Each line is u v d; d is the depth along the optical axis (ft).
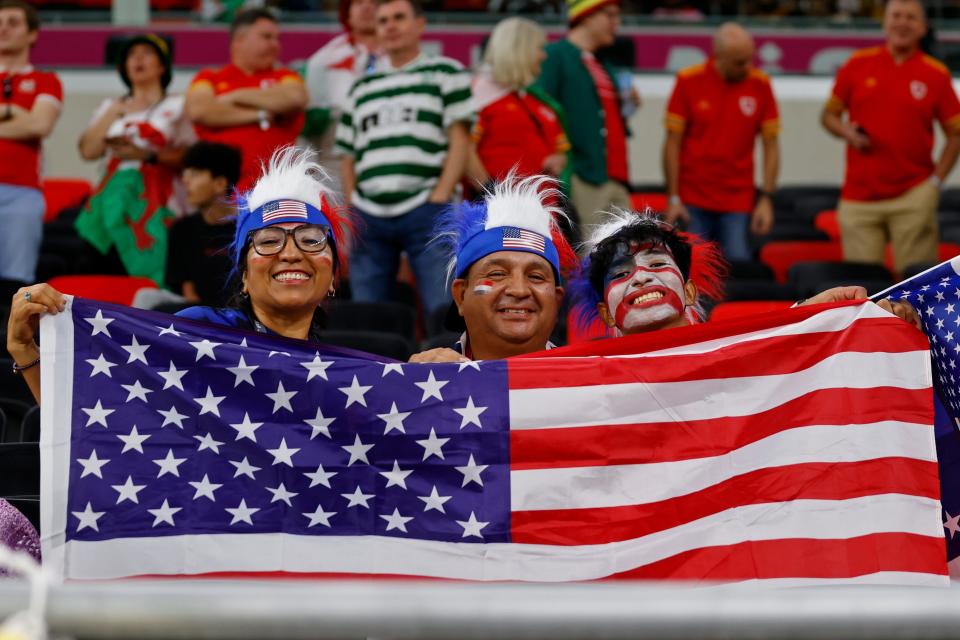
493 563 41.63
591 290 51.01
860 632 19.71
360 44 97.04
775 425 43.45
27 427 55.42
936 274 45.65
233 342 43.37
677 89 103.65
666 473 42.75
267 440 42.24
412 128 82.79
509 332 48.14
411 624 19.52
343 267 51.57
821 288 87.66
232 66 91.35
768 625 19.67
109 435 41.78
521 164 88.12
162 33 154.51
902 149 100.48
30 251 90.27
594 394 43.19
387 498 42.14
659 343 44.52
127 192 93.66
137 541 41.09
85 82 155.53
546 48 95.40
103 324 42.63
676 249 50.88
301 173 48.55
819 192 150.10
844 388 43.80
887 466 43.09
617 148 96.17
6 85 89.97
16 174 89.66
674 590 20.08
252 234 47.34
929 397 43.75
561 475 42.47
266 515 41.68
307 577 41.27
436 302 82.69
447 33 150.51
